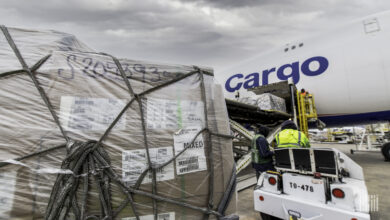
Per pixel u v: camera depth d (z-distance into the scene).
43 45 1.54
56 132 1.40
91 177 1.41
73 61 1.56
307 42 7.86
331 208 1.96
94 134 1.48
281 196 2.36
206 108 1.94
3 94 1.34
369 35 6.48
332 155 2.07
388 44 6.09
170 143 1.69
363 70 6.35
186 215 1.65
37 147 1.34
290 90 5.75
